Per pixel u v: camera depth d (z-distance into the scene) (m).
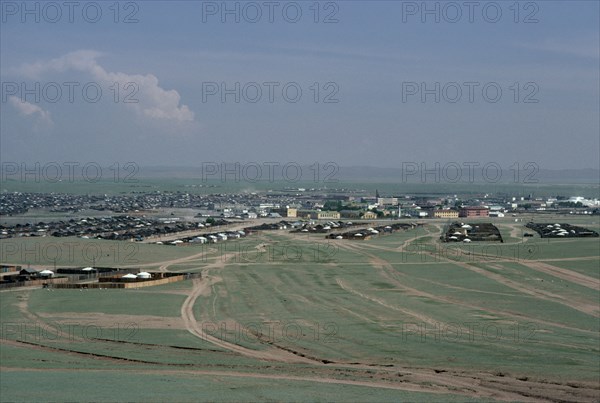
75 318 154.38
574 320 151.62
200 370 102.69
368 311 162.88
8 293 192.00
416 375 100.88
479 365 108.06
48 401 82.94
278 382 94.38
